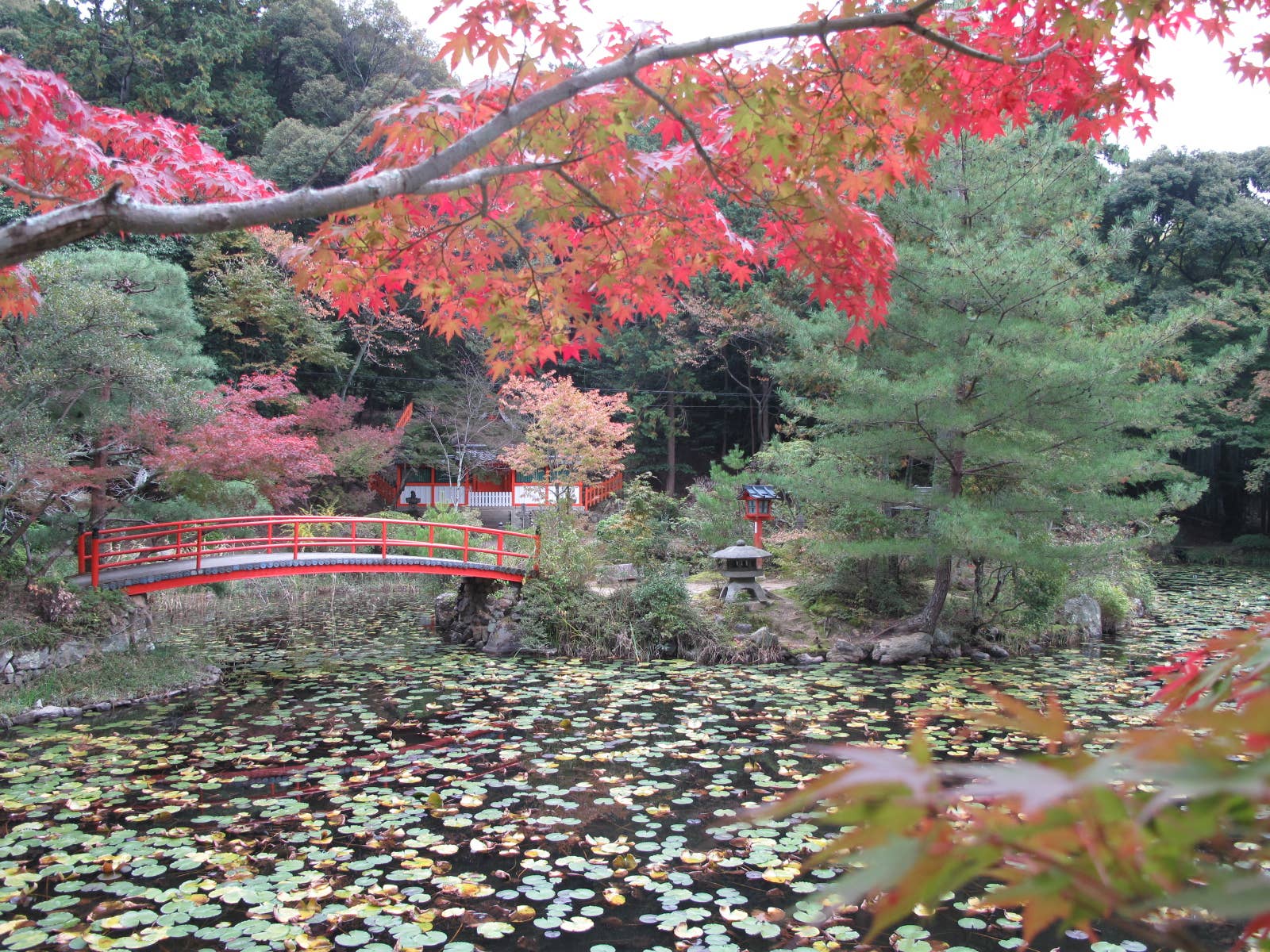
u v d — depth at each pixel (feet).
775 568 49.01
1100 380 31.45
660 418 85.15
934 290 33.42
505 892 15.25
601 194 10.97
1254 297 65.72
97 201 7.13
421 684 32.76
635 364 84.43
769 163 10.61
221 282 69.05
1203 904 1.70
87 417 35.53
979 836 1.98
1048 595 37.99
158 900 14.92
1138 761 1.93
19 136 10.50
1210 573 69.10
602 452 56.39
